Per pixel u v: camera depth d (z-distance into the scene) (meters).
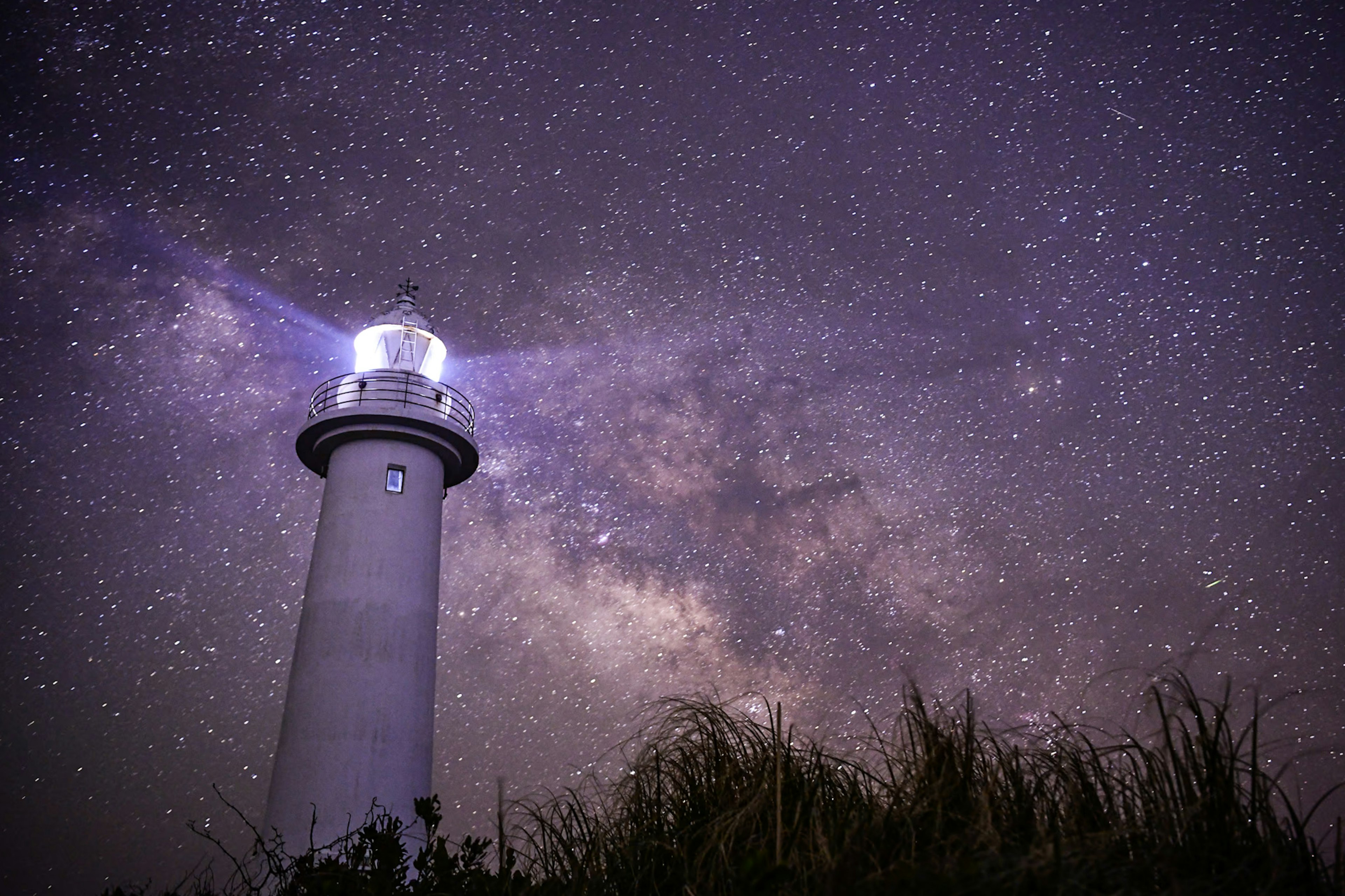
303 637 12.30
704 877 2.30
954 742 2.38
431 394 14.31
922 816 2.20
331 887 2.90
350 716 11.60
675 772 2.82
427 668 12.46
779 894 1.92
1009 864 1.72
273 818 11.09
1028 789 2.27
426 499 13.61
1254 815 1.98
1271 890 1.72
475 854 2.92
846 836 2.12
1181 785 2.07
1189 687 2.17
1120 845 1.97
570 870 2.71
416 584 12.84
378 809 11.14
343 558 12.69
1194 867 1.88
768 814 2.41
